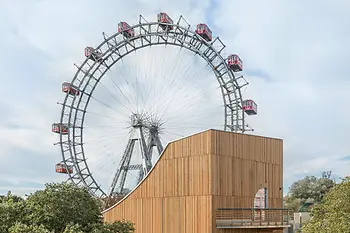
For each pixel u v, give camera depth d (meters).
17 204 30.08
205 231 34.91
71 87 68.62
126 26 68.44
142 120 64.56
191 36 64.38
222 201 35.53
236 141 37.41
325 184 100.62
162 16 65.62
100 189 66.12
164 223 38.41
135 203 41.38
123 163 64.69
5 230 27.53
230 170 36.53
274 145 40.53
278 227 37.75
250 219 36.72
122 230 31.22
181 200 37.28
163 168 39.28
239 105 62.03
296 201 98.75
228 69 62.44
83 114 68.94
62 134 67.88
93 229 28.88
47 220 28.67
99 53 68.88
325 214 29.75
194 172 36.53
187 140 37.50
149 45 67.69
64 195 30.12
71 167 67.19
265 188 39.00
